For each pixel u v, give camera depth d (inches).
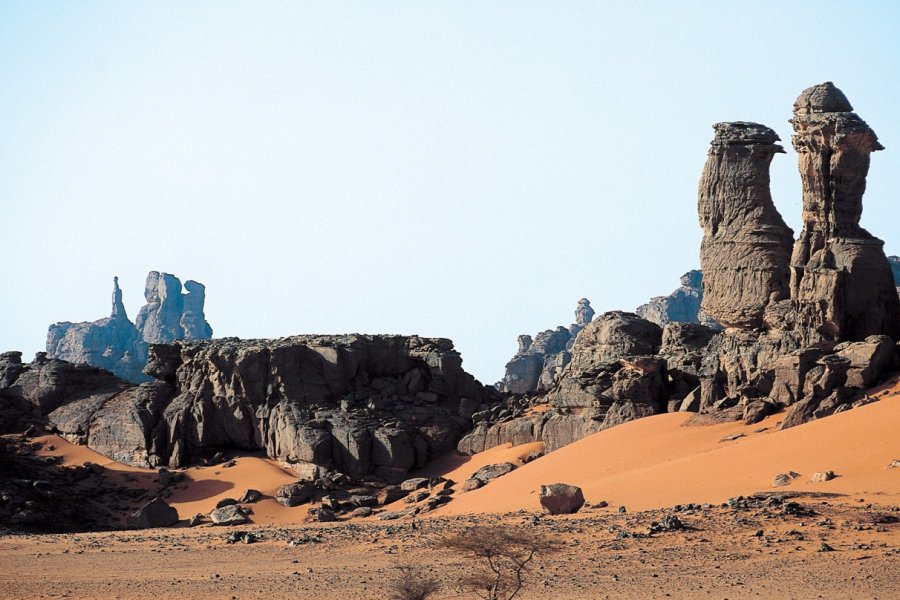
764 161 5442.9
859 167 5007.4
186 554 3944.4
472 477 5255.9
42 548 4271.7
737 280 5344.5
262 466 5639.8
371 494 5388.8
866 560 2815.0
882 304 4913.9
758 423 4660.4
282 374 5836.6
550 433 5433.1
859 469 3703.3
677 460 4362.7
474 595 2807.6
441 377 6013.8
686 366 5290.4
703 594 2659.9
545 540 3105.3
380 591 2952.8
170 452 5836.6
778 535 3139.8
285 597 2970.0
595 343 5841.5
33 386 6333.7
